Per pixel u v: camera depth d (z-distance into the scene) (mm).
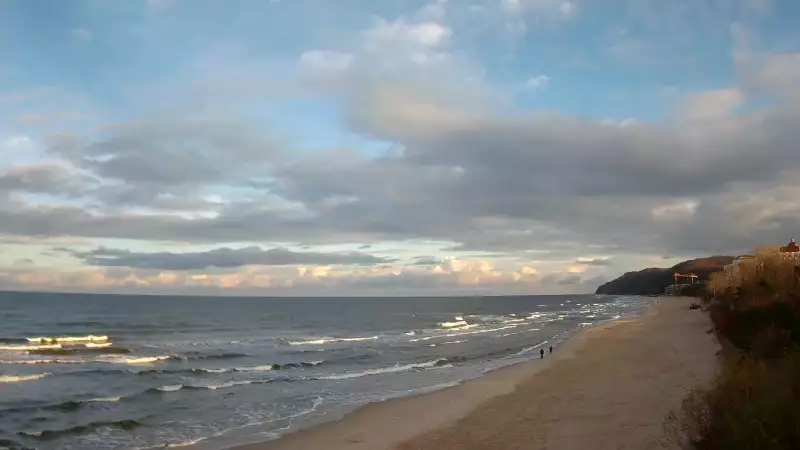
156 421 15023
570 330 47344
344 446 11945
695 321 38969
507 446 10586
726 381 8727
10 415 15672
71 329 49156
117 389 20031
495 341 38875
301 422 14609
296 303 166375
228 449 12094
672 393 13836
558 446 10125
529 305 142125
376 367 26062
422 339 42125
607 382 16578
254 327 58438
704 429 7312
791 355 9578
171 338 43656
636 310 76562
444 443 11336
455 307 130125
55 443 12930
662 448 9039
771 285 19766
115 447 12539
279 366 26125
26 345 34469
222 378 22766
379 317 82375
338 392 19234
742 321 18875
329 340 41812
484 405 15047
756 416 6465
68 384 20922
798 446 5844
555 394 15492
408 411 15320
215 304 134000
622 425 11047
